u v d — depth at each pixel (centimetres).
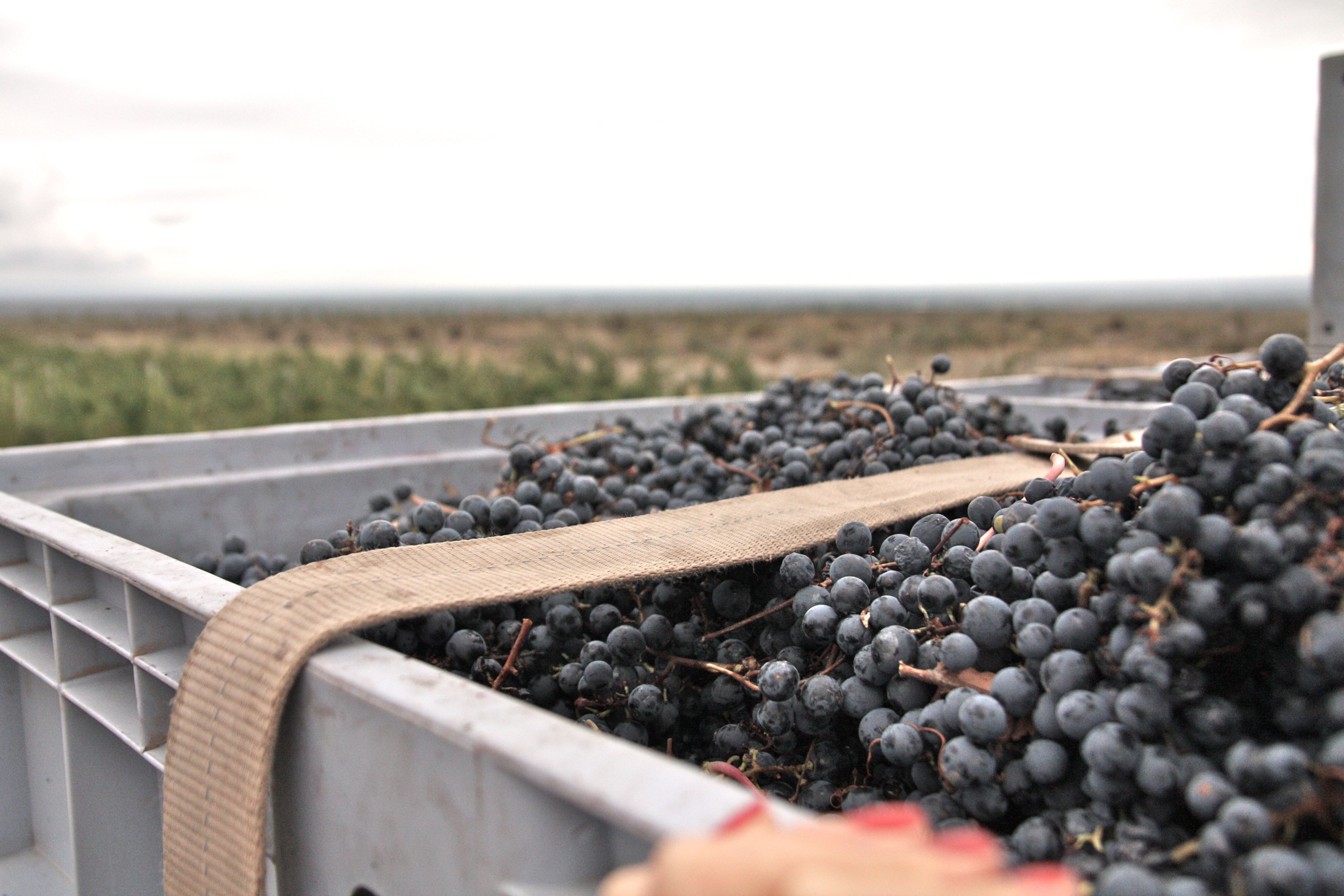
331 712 118
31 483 285
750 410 324
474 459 358
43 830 214
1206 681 110
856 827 74
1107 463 128
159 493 293
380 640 162
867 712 147
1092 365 578
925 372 428
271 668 121
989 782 125
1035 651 126
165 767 134
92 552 172
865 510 187
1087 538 126
